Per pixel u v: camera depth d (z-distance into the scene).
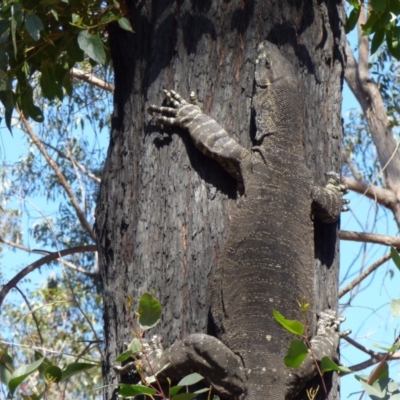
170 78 8.04
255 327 7.23
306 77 8.28
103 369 7.71
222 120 7.93
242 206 7.58
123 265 7.68
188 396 6.31
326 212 7.93
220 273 7.33
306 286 7.50
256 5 8.19
